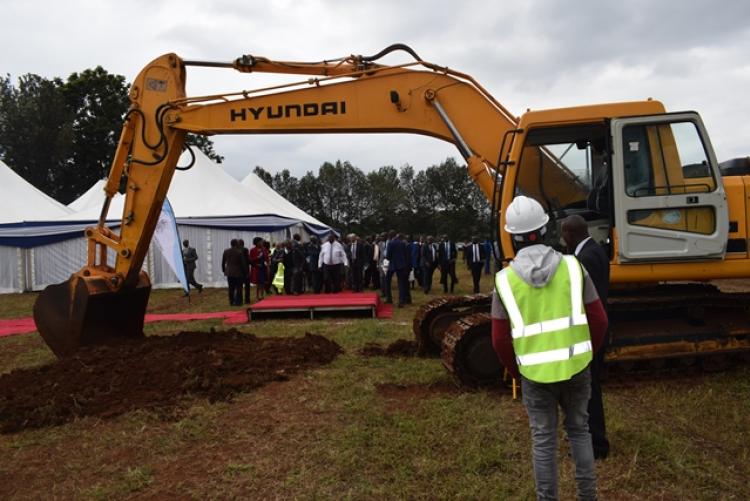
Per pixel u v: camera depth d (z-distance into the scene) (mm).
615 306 5973
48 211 21969
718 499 3500
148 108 7457
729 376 6066
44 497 3828
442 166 78812
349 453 4266
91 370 6406
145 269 19312
